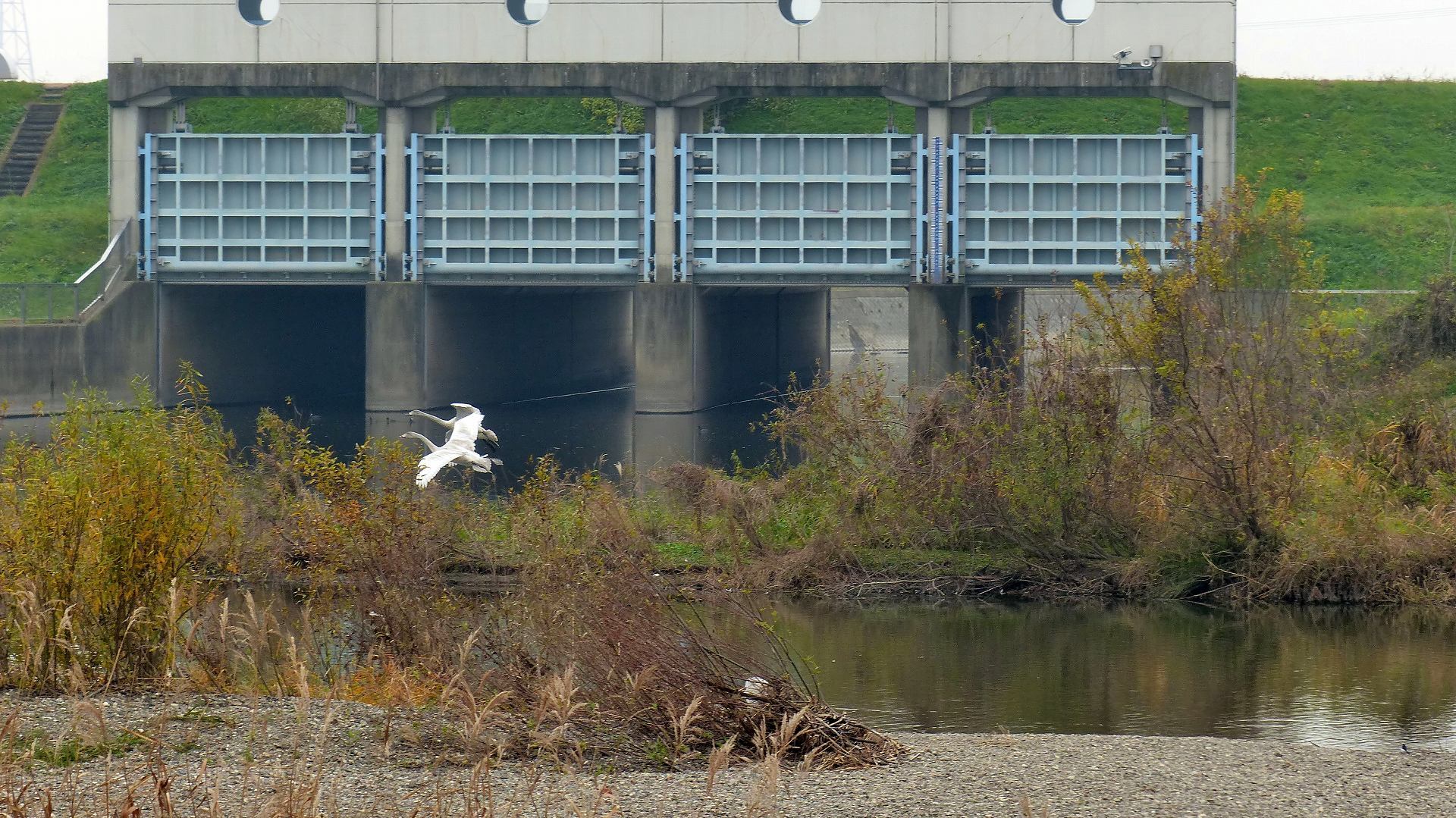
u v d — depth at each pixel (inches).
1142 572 974.4
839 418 1058.7
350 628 706.8
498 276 2094.0
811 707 572.4
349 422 2062.0
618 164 2057.1
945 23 2006.6
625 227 2065.7
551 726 544.7
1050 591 978.1
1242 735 651.5
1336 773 553.0
